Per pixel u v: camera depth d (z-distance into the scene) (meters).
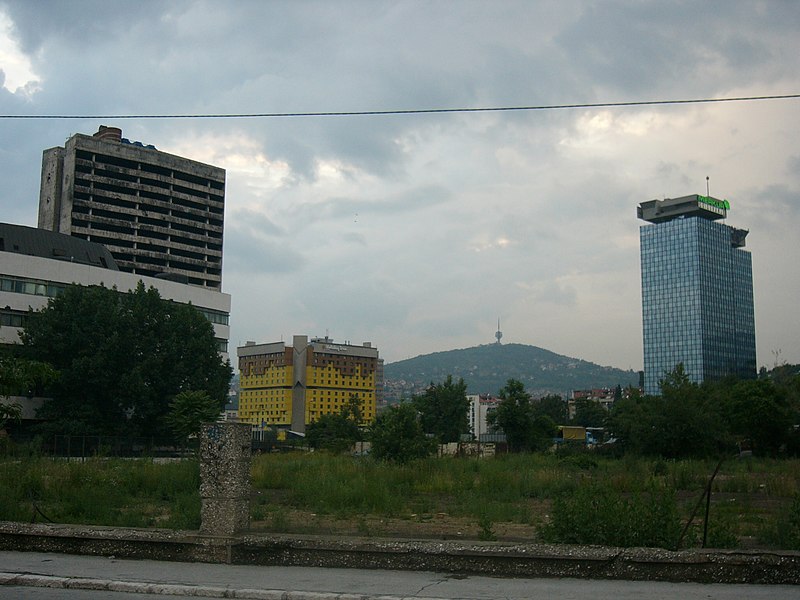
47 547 11.21
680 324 188.75
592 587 9.09
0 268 78.94
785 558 9.34
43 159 130.00
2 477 20.28
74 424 67.50
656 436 58.91
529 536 16.58
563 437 113.00
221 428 11.04
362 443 83.25
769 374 87.31
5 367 15.81
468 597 8.45
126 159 130.75
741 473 36.69
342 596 8.47
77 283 78.94
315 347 179.38
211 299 103.00
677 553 9.52
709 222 192.38
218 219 142.12
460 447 62.41
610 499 11.42
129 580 9.23
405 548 10.13
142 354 73.94
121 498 21.09
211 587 8.88
